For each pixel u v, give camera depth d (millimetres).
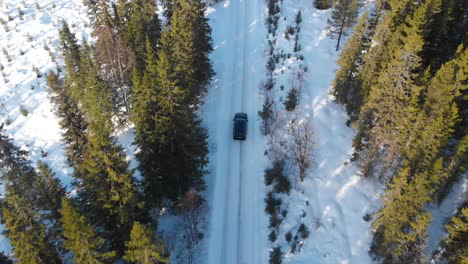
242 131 43625
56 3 76312
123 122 49094
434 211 33531
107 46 48531
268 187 39406
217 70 53281
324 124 42781
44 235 30109
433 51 41312
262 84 49812
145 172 35688
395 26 39750
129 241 28000
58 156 48625
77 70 49719
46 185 31844
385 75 32531
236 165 42062
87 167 28859
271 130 43781
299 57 51250
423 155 30781
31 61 64125
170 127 33938
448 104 30922
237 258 34906
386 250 30297
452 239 27906
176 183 36594
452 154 33781
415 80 35812
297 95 45844
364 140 36656
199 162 37438
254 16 62250
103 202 30312
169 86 33031
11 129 53375
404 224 28656
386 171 35250
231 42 57812
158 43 49531
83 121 35688
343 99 43719
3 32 71062
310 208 36469
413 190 26969
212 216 37875
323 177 38281
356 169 37906
